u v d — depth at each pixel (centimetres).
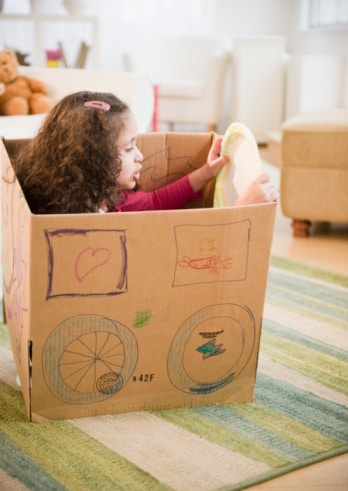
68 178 119
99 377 112
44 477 98
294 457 106
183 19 525
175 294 109
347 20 476
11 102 236
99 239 102
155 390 117
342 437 113
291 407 122
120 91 229
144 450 106
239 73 473
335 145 228
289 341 152
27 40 492
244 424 115
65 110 125
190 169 150
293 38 544
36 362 107
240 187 133
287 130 232
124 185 132
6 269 132
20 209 107
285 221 269
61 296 104
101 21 512
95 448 106
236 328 116
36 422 112
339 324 163
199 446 108
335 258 221
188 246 107
